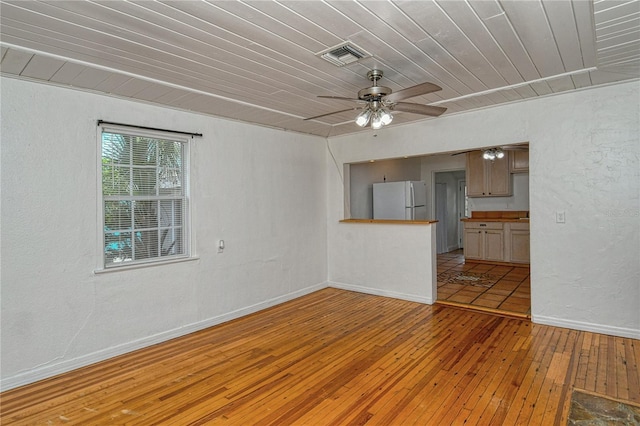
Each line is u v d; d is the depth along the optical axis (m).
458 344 3.25
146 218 3.42
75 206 2.91
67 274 2.86
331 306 4.53
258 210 4.42
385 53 2.50
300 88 3.22
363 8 1.92
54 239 2.79
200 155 3.79
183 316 3.62
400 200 6.46
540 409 2.23
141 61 2.57
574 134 3.46
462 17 2.04
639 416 2.14
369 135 5.04
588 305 3.44
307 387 2.55
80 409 2.31
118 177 3.21
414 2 1.87
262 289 4.45
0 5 1.83
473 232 7.38
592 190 3.38
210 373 2.78
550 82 3.17
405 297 4.77
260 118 4.17
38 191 2.71
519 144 3.86
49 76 2.67
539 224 3.67
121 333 3.16
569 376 2.62
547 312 3.66
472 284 5.48
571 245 3.51
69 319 2.86
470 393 2.43
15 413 2.27
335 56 2.54
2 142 2.56
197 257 3.74
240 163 4.20
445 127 4.30
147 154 3.42
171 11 1.92
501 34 2.25
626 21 2.10
